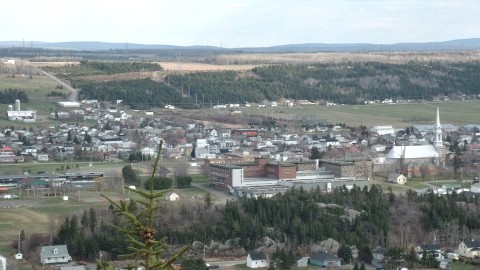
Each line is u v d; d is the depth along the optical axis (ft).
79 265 600.80
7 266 593.01
